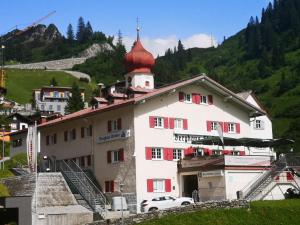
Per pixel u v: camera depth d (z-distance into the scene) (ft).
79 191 174.29
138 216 127.54
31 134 151.12
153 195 172.14
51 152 224.12
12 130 377.71
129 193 171.73
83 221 149.07
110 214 153.79
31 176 167.94
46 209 157.69
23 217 141.49
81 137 202.90
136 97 180.34
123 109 178.50
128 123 175.52
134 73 234.17
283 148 341.41
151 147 174.81
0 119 330.13
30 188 165.07
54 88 574.15
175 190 178.09
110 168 182.91
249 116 206.18
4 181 176.76
